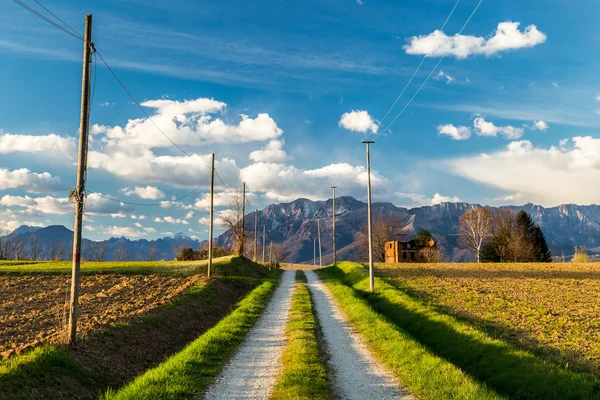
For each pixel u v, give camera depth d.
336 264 81.50
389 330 19.86
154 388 11.42
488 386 13.40
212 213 45.03
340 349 17.31
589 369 14.18
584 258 99.38
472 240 123.88
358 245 136.25
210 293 35.69
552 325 21.02
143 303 27.92
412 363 14.46
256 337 19.58
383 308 30.45
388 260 116.44
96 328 18.89
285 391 11.51
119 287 36.03
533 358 15.10
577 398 11.88
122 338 18.58
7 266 51.53
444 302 29.14
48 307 25.95
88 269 48.12
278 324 22.95
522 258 108.88
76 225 16.61
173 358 15.25
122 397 10.93
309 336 19.05
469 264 79.50
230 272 52.88
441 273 54.97
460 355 17.55
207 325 26.16
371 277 38.47
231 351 16.80
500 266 71.75
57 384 12.75
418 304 27.50
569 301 29.00
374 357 16.00
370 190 39.44
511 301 29.27
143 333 20.22
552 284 40.41
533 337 18.80
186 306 28.23
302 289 40.31
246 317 24.75
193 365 14.38
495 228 117.75
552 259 114.50
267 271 75.38
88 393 13.19
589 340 17.94
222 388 12.12
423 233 113.44
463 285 39.66
